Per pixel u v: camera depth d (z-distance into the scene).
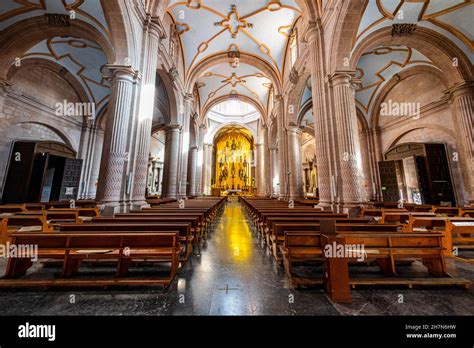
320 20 7.33
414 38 7.11
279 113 13.37
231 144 33.31
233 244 4.72
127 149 6.06
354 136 6.02
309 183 23.19
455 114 8.02
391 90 11.96
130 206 5.96
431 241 2.87
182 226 3.45
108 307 2.12
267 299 2.28
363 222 3.99
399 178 11.77
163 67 9.41
